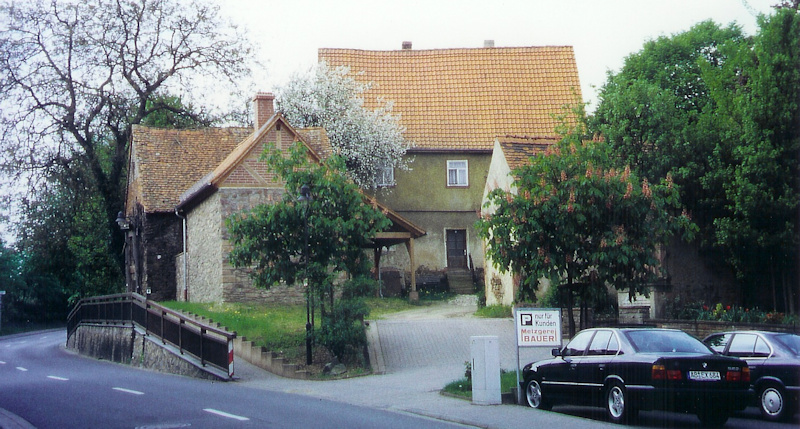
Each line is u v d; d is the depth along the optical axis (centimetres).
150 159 4456
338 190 2598
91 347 3947
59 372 2794
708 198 2817
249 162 3609
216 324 2895
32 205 4541
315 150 4031
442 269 4553
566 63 5100
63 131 4578
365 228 2612
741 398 1395
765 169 2448
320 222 2533
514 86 4978
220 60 4897
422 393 1872
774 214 2475
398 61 5109
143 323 3152
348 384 2147
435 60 5116
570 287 1928
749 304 2989
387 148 4591
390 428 1330
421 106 4878
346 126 4669
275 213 2567
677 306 2873
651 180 2861
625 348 1462
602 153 1980
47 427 1402
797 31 2466
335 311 2547
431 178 4691
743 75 3030
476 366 1672
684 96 4428
